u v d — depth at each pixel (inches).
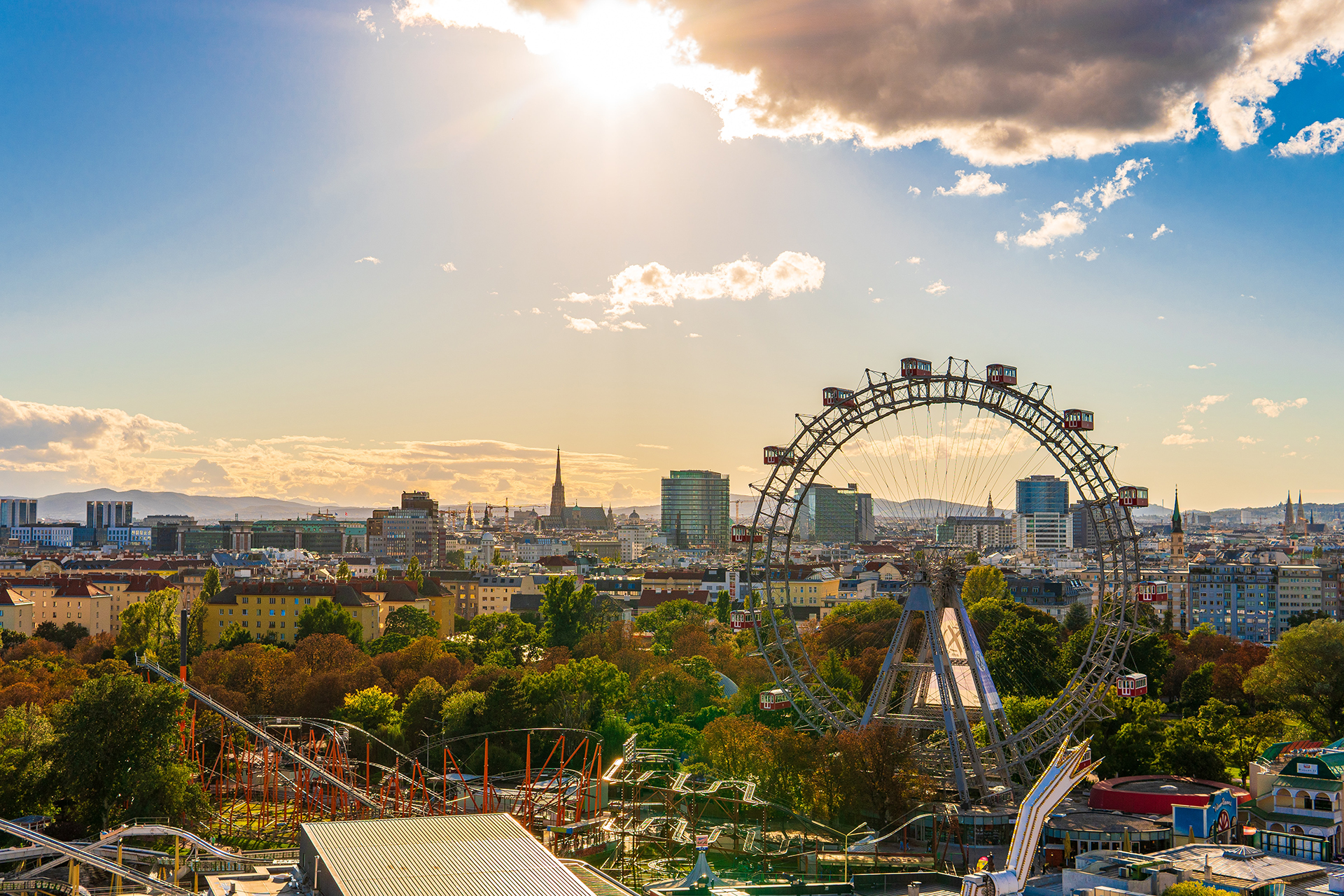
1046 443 6909.5
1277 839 5064.0
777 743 6579.7
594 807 6540.4
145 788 5684.1
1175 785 5974.4
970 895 3713.1
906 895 5068.9
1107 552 6875.0
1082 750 3895.2
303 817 6515.8
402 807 6555.1
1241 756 6752.0
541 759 7790.4
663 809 6668.3
